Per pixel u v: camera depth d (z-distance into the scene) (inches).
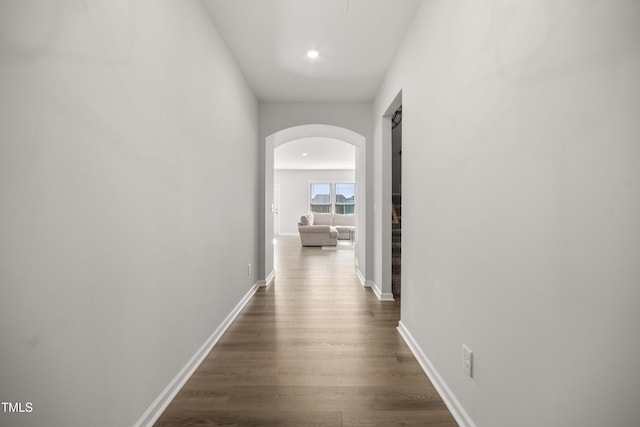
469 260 57.1
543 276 38.3
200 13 84.0
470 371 56.3
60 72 38.6
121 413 50.9
